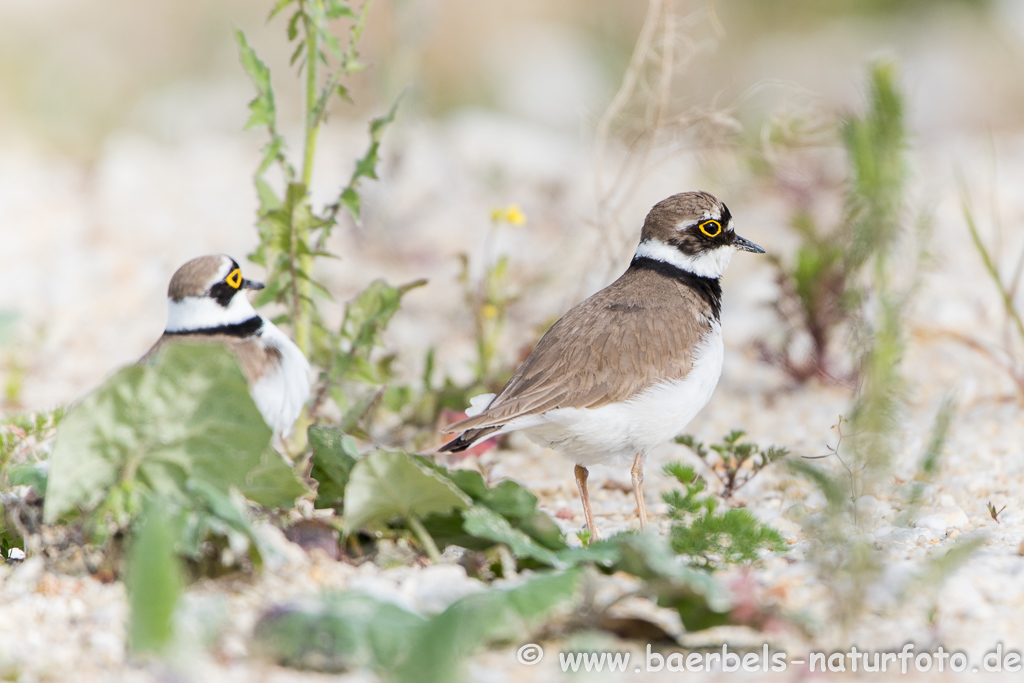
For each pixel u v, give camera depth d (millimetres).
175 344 7227
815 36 29453
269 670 6277
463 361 13891
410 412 12016
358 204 9570
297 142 22969
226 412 7309
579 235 17625
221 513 6984
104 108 27578
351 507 7566
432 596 7066
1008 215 17859
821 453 11109
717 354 9500
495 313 12625
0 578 7539
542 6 31516
